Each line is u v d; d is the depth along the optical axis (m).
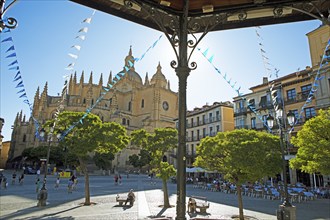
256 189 28.08
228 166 13.90
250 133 15.28
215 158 15.25
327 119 14.79
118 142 20.08
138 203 20.70
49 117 89.50
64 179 50.06
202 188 38.56
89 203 19.61
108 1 5.31
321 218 15.47
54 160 65.31
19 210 16.81
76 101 96.50
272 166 13.85
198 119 60.03
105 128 19.34
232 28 6.16
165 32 5.47
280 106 12.27
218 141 15.29
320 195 27.03
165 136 20.03
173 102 108.75
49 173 62.44
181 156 5.13
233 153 13.59
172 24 5.79
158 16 5.41
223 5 5.54
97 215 15.23
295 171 35.19
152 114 100.19
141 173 81.88
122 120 96.94
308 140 14.42
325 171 13.37
